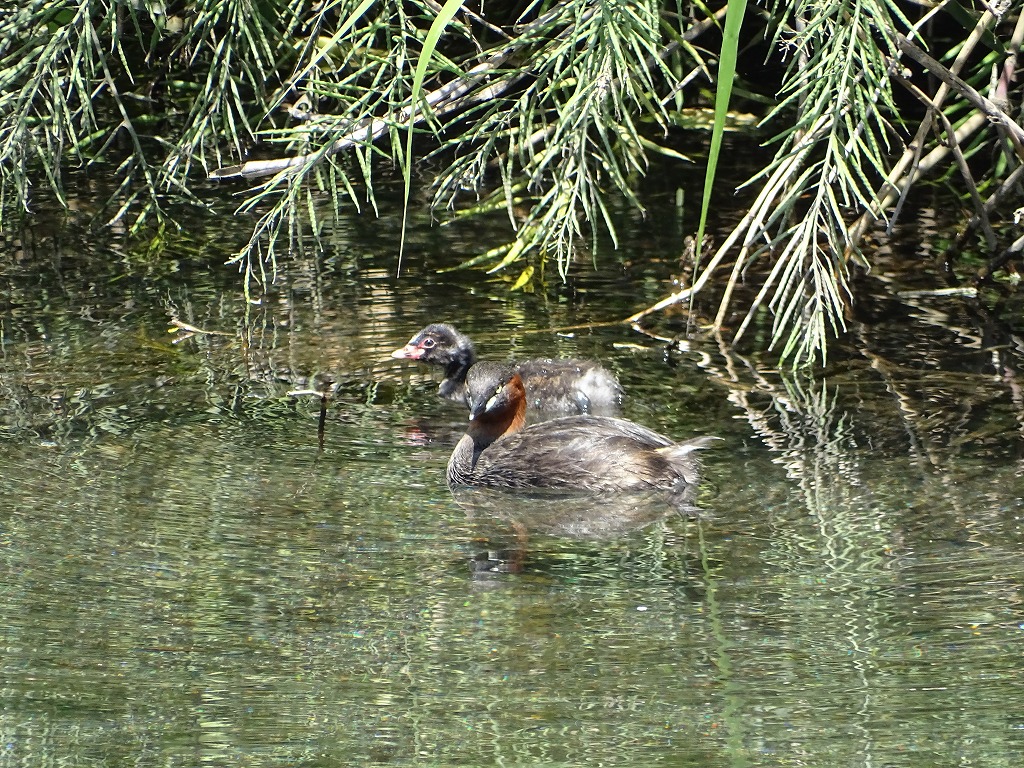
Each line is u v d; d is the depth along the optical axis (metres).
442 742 7.63
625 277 16.05
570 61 14.62
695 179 19.19
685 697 8.12
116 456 11.42
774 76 21.09
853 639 8.68
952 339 13.97
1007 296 15.21
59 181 16.41
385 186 19.12
